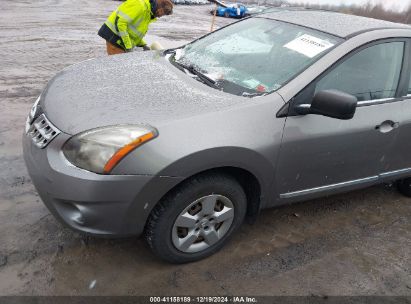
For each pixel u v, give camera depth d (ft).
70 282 7.94
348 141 9.32
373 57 9.68
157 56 11.25
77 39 31.22
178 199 7.68
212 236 8.64
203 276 8.49
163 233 7.86
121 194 7.11
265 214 10.82
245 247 9.49
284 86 8.64
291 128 8.45
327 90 8.18
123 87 8.73
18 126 14.51
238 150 7.77
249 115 8.03
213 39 11.69
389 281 9.05
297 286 8.55
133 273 8.34
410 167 11.32
